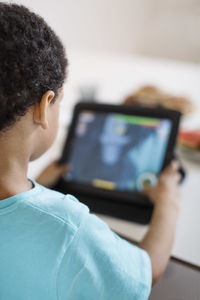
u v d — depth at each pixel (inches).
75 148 31.0
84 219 14.9
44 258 13.8
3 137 14.4
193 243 23.2
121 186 27.7
